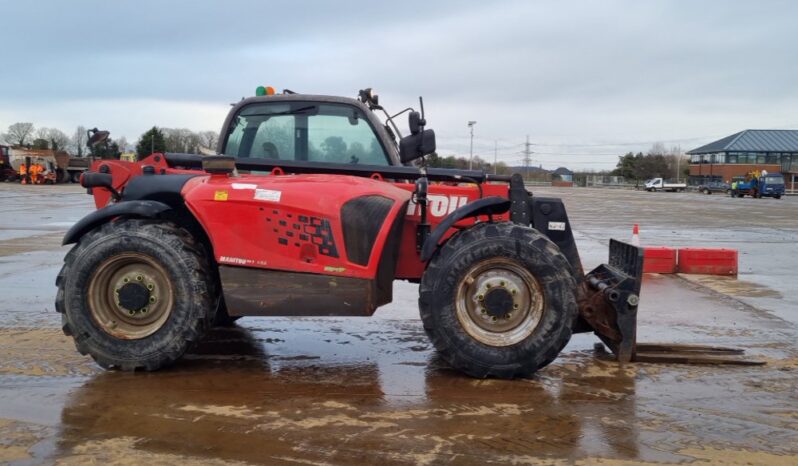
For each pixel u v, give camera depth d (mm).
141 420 3594
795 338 5602
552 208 4695
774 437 3461
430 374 4457
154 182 4621
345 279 4285
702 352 5016
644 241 13922
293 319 6105
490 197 4449
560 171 110938
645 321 6230
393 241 4504
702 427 3584
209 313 4359
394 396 4008
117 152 6016
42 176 43219
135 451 3207
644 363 4762
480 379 4344
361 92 5473
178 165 5168
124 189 4973
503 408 3822
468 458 3164
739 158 76938
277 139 5223
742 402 3982
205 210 4332
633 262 4754
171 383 4211
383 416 3682
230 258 4309
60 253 10727
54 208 22125
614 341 4766
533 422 3617
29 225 15844
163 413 3697
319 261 4297
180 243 4285
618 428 3547
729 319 6328
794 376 4520
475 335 4273
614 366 4676
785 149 76500
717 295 7562
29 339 5238
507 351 4230
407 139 4910
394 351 5051
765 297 7457
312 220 4281
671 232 16391
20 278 8219
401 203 4461
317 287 4301
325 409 3781
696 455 3229
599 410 3811
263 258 4301
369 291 4281
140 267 4359
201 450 3225
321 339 5395
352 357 4875
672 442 3377
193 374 4414
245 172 5031
